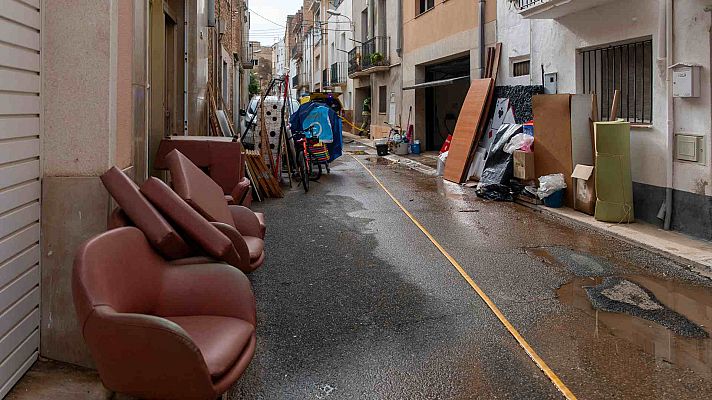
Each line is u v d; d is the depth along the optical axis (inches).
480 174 482.0
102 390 123.8
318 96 682.2
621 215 313.9
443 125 823.1
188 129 367.6
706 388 132.4
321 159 522.0
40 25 130.2
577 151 355.9
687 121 281.9
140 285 110.5
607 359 147.9
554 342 158.6
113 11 135.9
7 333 116.8
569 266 235.8
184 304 117.5
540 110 378.3
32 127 127.0
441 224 322.0
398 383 134.6
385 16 973.2
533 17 389.1
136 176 163.2
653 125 308.2
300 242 276.7
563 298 196.1
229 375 99.2
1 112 112.7
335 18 1425.9
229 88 764.0
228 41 744.3
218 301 117.5
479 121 494.0
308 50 1996.8
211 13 439.2
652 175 309.7
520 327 169.3
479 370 141.2
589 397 128.1
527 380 136.0
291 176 512.1
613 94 357.4
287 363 144.9
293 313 180.7
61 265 133.3
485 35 553.6
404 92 854.5
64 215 133.0
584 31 367.9
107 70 133.3
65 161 132.8
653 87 307.4
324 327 169.0
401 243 275.3
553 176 362.3
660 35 294.7
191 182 158.6
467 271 227.6
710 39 265.4
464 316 177.9
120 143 146.9
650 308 186.7
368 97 1255.5
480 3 551.5
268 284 210.4
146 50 175.9
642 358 148.6
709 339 161.8
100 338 90.7
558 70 402.3
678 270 230.8
